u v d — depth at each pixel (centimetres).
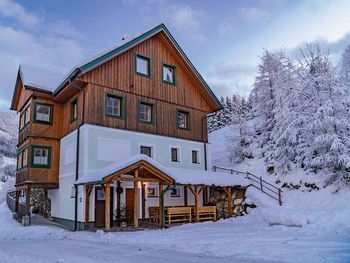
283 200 1728
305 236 959
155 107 1789
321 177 1673
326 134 1561
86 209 1360
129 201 1544
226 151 2758
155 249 827
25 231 1380
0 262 673
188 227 1356
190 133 1973
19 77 1989
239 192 1823
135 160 1296
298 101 1811
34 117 1697
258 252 722
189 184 1513
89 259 690
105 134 1520
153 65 1836
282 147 1969
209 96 2102
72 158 1559
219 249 784
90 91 1509
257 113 2592
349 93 1633
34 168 1648
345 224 1066
